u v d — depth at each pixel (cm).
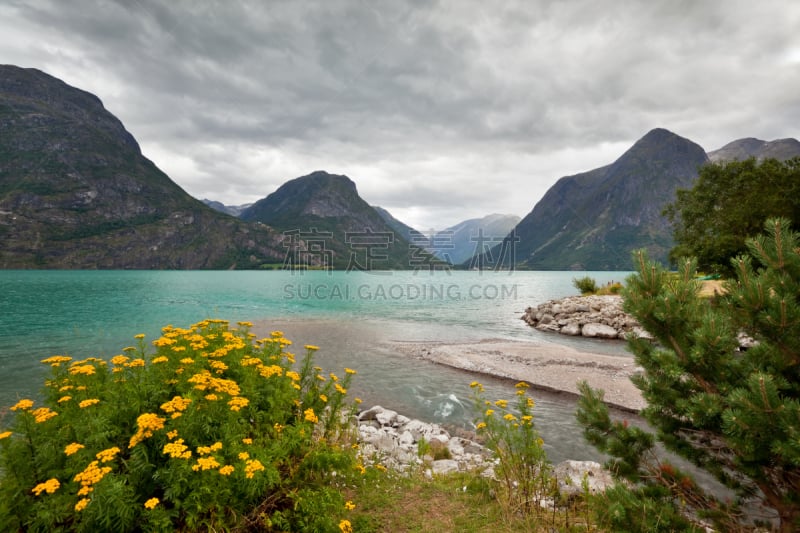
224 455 411
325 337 2975
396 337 3053
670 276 501
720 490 750
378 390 1752
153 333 2664
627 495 443
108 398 452
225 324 732
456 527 518
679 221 4228
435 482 677
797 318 377
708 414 400
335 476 596
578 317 3681
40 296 5469
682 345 463
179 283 10056
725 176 3759
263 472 404
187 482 363
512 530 511
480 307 5494
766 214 3092
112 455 357
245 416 496
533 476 607
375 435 1064
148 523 355
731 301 446
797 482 382
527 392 1731
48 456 374
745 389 383
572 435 1230
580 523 527
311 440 534
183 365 504
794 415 337
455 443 1143
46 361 503
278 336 713
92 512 324
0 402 1287
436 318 4288
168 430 402
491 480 669
